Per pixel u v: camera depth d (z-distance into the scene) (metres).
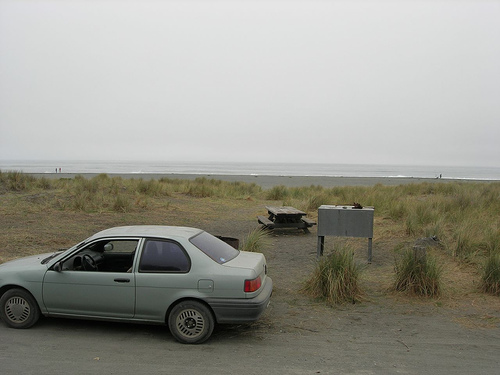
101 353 4.91
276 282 8.13
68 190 18.61
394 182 52.00
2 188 18.19
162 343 5.27
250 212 17.94
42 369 4.43
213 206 19.12
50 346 5.09
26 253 9.53
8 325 5.73
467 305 6.85
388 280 8.15
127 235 5.63
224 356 4.88
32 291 5.60
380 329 5.83
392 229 12.57
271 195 23.70
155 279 5.30
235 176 65.69
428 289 7.24
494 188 21.92
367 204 17.06
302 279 8.32
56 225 12.75
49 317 6.15
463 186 24.94
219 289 5.19
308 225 13.30
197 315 5.24
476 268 8.73
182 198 20.91
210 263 5.34
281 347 5.18
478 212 13.82
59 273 5.55
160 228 6.05
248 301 5.16
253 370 4.50
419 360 4.82
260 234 10.84
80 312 5.52
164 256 5.44
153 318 5.36
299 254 10.55
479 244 9.84
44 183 20.14
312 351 5.06
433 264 7.45
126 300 5.36
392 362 4.76
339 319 6.22
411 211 13.81
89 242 5.68
